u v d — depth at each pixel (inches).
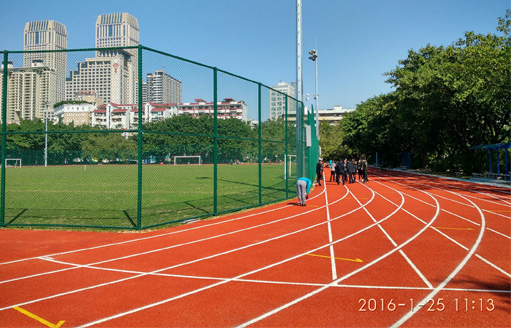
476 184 1047.6
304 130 828.0
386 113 1924.2
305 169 824.9
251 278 238.1
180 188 871.7
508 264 267.4
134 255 293.9
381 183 1098.1
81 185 972.6
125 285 225.8
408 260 278.1
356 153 2792.8
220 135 493.4
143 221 439.5
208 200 641.0
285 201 644.7
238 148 716.7
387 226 417.4
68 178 1213.1
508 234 372.8
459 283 227.8
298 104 727.7
